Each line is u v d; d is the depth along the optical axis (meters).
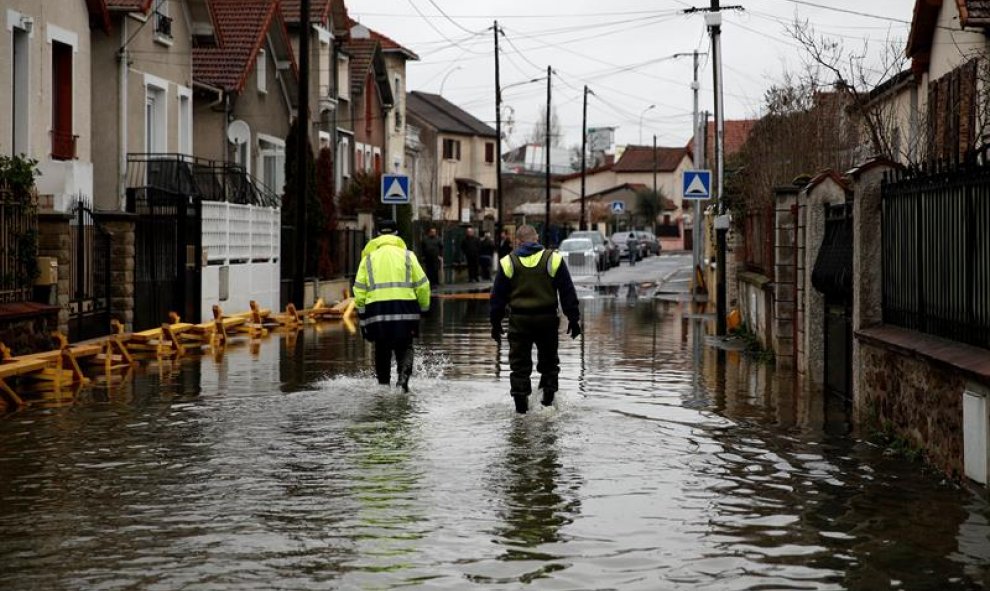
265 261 37.97
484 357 24.69
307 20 37.47
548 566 8.86
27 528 9.97
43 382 19.52
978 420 11.19
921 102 33.44
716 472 12.40
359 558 9.05
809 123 31.64
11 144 27.98
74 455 13.30
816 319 19.81
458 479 11.95
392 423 15.51
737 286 33.72
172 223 29.25
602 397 18.27
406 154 90.94
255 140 50.84
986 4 26.53
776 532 9.88
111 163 35.88
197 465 12.68
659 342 28.42
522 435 14.61
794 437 14.64
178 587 8.31
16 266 20.84
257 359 24.23
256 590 8.25
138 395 18.42
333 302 45.41
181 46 41.16
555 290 16.69
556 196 152.25
